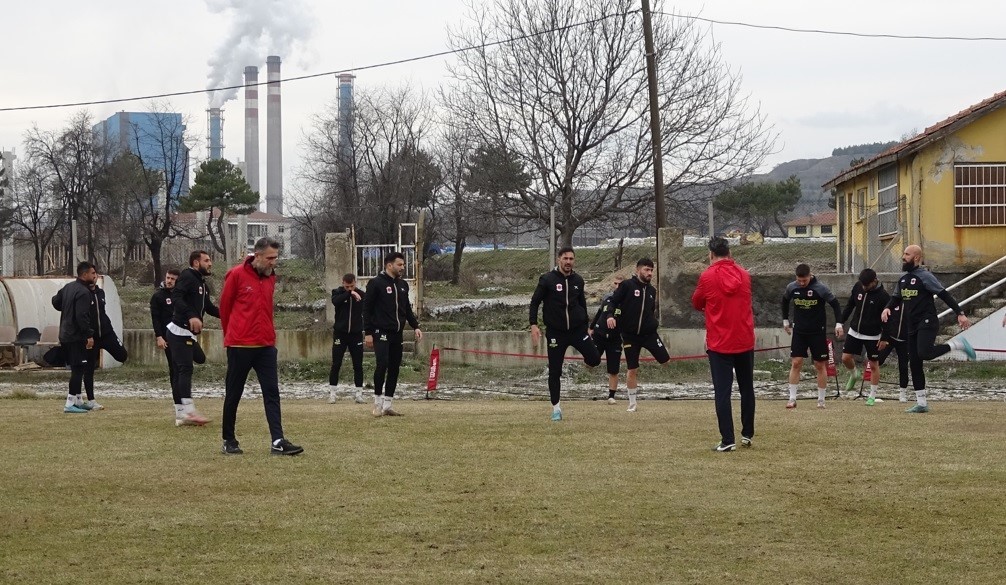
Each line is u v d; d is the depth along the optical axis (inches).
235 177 2655.0
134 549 273.9
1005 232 1006.4
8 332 981.2
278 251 415.5
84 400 700.0
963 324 562.9
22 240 2055.9
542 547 274.5
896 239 1041.5
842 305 955.3
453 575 251.1
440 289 1908.2
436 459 399.9
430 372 749.9
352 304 677.3
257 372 416.8
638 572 253.0
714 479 356.5
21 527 296.4
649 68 1050.1
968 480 350.6
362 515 308.5
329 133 2300.7
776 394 762.2
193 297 513.7
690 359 903.7
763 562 260.4
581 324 526.9
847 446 425.4
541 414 561.6
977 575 248.8
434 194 2176.4
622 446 430.9
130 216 2114.9
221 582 246.2
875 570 253.3
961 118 995.3
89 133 2057.1
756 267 1611.7
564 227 1434.5
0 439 459.5
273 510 315.3
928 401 676.7
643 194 1427.2
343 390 828.6
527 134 1425.9
